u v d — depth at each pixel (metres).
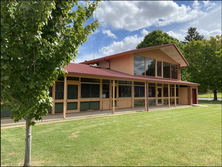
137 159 3.66
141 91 14.53
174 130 6.32
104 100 11.91
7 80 2.24
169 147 4.45
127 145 4.54
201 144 4.73
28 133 3.24
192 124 7.52
